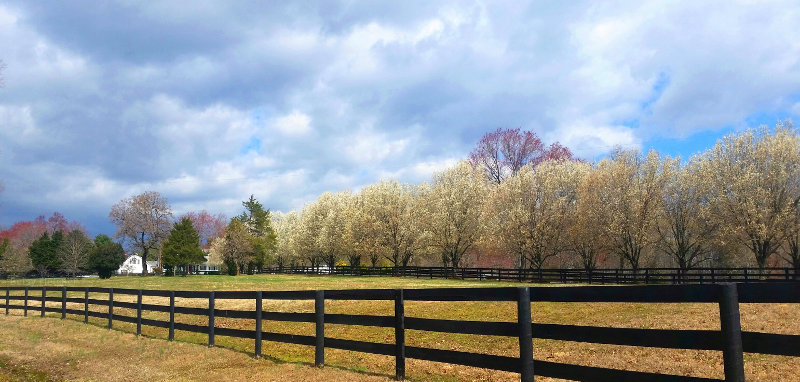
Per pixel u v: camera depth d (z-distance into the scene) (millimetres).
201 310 11312
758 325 11711
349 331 14633
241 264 72062
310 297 8492
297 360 10023
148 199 76562
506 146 61219
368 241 58031
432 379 8414
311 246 69562
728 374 3834
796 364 8344
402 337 6895
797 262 36281
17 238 96562
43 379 8812
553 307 16953
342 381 7086
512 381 8062
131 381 8211
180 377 8125
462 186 51562
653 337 4391
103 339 12867
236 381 7582
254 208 76688
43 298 19531
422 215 54812
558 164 47594
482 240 47594
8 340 13375
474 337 12773
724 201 36750
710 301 4020
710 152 38594
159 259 93250
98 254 68062
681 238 40812
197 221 106250
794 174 34750
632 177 41531
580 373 4871
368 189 60875
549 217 44625
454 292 6141
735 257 41312
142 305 13734
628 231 40844
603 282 35375
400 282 39875
